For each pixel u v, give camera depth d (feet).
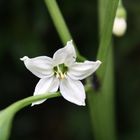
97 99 0.52
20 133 0.86
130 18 0.79
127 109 0.83
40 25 0.76
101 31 0.51
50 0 0.48
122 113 0.84
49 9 0.48
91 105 0.53
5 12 0.78
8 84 0.83
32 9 0.77
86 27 0.82
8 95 0.83
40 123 0.88
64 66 0.45
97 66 0.44
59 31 0.48
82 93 0.44
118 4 0.48
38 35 0.76
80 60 0.47
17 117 0.85
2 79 0.82
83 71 0.44
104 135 0.55
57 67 0.44
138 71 0.82
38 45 0.76
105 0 0.52
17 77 0.83
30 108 0.86
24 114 0.86
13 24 0.77
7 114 0.39
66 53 0.44
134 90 0.82
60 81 0.45
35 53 0.75
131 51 0.81
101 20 0.53
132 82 0.82
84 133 0.79
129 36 0.79
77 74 0.44
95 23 0.81
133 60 0.82
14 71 0.82
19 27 0.77
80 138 0.79
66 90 0.44
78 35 0.83
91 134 0.79
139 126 0.80
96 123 0.54
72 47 0.43
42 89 0.44
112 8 0.46
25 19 0.77
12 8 0.77
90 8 0.80
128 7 0.78
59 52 0.43
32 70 0.44
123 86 0.82
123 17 0.52
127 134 0.83
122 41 0.79
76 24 0.82
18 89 0.83
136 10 0.78
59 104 0.88
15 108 0.40
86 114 0.79
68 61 0.44
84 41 0.83
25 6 0.77
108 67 0.54
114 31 0.52
